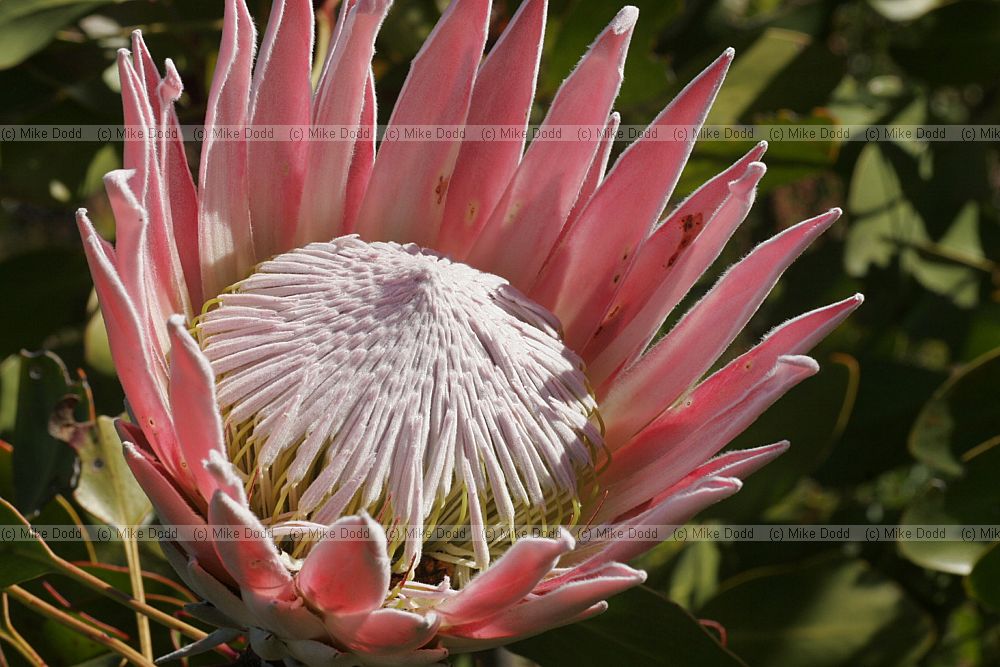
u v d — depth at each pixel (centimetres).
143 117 62
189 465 62
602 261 68
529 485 65
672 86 81
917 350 95
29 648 70
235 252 67
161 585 73
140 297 62
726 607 77
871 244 86
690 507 62
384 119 79
